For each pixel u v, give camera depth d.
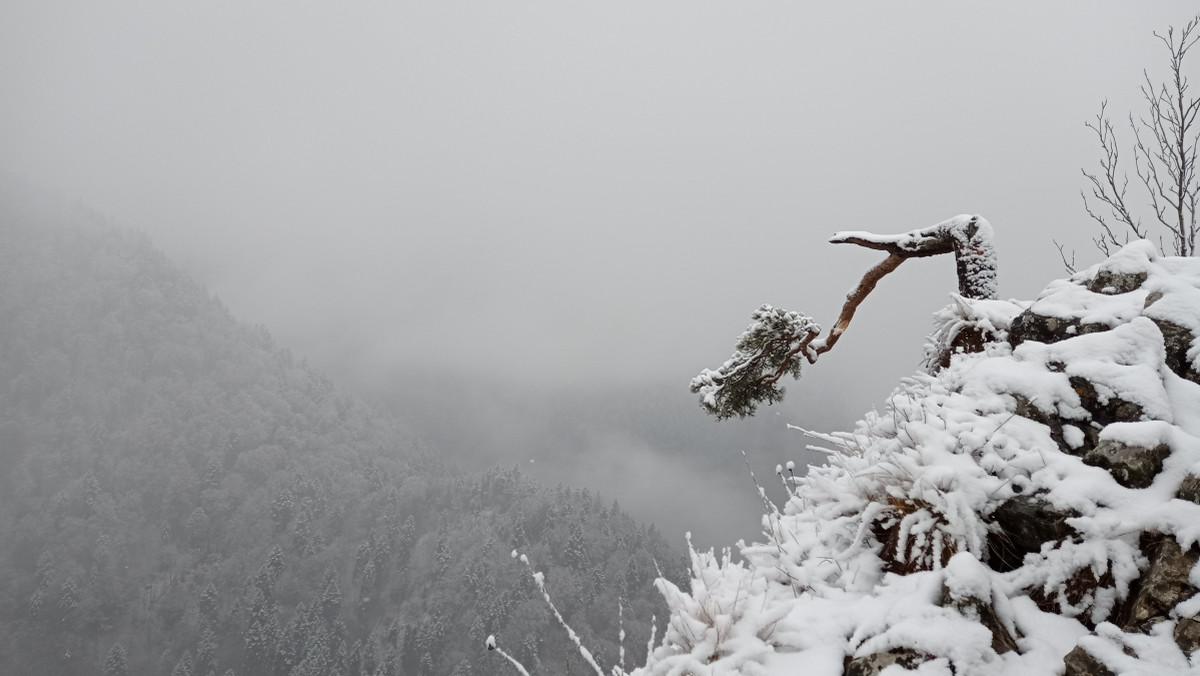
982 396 3.71
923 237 5.78
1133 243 4.36
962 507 2.95
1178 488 2.72
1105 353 3.58
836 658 2.49
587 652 2.54
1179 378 3.39
